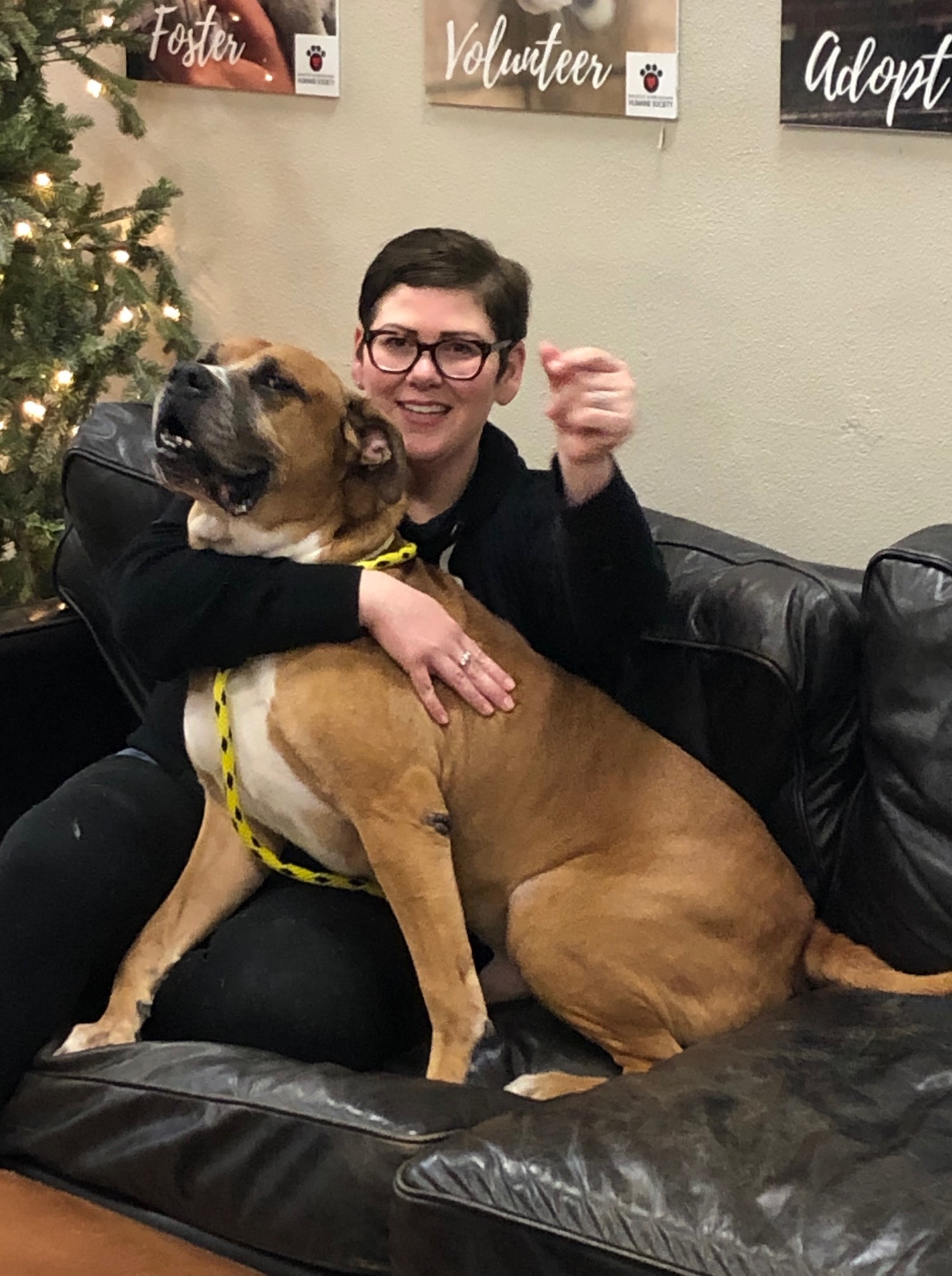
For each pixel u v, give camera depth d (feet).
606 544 5.94
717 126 7.79
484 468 6.93
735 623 6.43
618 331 8.38
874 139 7.39
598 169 8.20
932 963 5.91
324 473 6.07
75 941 5.98
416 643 5.82
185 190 9.80
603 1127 4.43
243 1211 5.08
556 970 5.89
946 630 5.95
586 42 8.00
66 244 8.80
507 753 6.15
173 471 5.75
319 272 9.43
